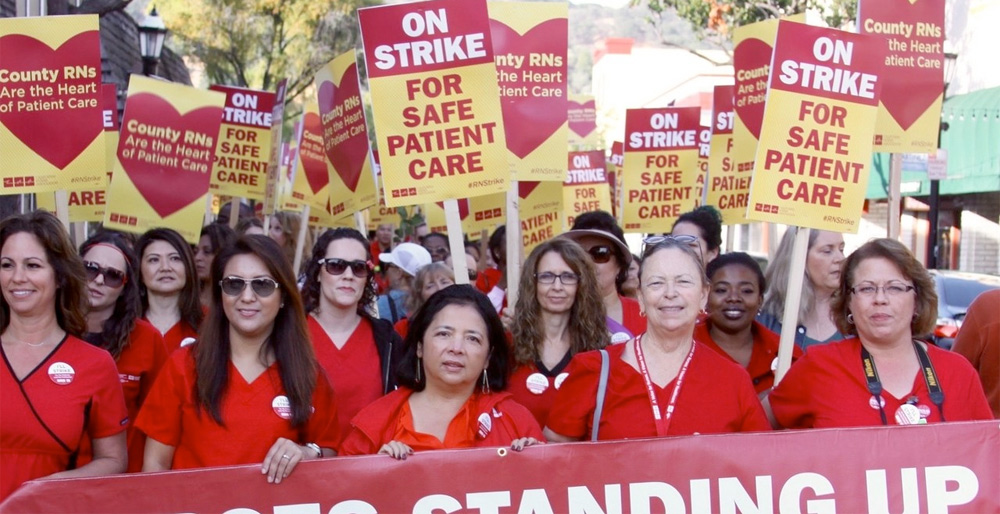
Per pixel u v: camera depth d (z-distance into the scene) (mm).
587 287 4812
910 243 22562
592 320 4832
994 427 3775
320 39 24375
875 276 3881
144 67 13617
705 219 6523
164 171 6949
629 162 9570
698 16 18797
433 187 4980
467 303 4012
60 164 5254
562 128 6113
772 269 5879
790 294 4691
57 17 5250
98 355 3943
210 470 3721
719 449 3791
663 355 3975
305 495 3748
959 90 20516
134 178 6879
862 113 4766
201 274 7102
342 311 5012
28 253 3771
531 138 6082
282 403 3961
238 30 23547
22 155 5223
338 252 4961
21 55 5215
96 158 5289
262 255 3963
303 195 9875
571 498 3785
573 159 11055
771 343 5324
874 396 3906
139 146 6898
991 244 19547
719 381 3934
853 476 3779
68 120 5266
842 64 4738
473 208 8781
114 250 4848
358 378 4844
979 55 19828
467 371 3963
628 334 5195
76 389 3842
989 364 4680
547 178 6098
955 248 21031
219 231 7207
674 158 9531
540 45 6094
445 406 4066
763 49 7789
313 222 9844
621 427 3932
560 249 4816
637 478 3785
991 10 19453
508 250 5855
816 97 4730
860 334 3992
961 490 3756
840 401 3936
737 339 5352
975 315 4766
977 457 3764
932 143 6191
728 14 18578
